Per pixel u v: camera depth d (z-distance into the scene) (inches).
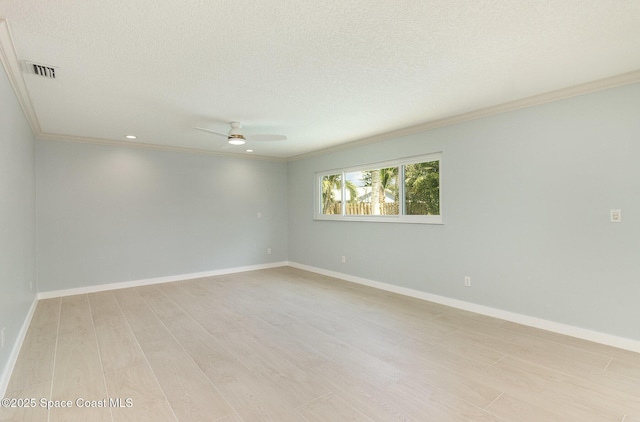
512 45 84.4
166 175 212.7
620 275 106.3
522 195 128.3
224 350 108.0
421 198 168.6
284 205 268.4
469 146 144.7
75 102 123.3
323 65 95.2
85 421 71.8
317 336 119.4
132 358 102.2
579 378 88.4
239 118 147.9
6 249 93.5
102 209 189.8
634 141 103.0
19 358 102.1
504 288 134.3
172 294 179.5
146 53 86.4
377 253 191.8
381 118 149.9
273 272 241.1
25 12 67.0
